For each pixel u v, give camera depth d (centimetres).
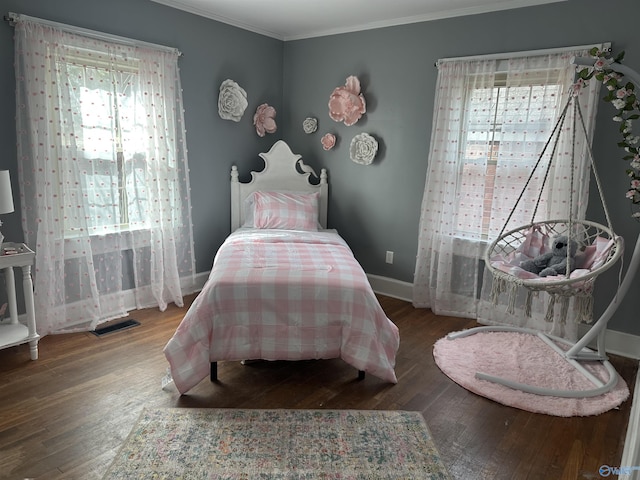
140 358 273
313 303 242
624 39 281
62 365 261
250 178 439
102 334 306
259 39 421
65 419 210
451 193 353
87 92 300
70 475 175
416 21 362
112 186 320
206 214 404
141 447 191
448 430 212
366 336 243
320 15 369
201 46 371
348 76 409
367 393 242
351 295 244
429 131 371
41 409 217
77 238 303
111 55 307
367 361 242
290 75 450
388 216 407
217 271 258
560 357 284
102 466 180
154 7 334
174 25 349
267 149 453
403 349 301
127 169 331
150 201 343
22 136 274
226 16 378
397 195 398
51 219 288
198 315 235
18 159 274
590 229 302
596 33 289
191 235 382
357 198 424
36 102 273
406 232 398
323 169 436
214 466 181
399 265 407
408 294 404
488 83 329
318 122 439
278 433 204
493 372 265
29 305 258
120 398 229
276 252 298
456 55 347
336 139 428
